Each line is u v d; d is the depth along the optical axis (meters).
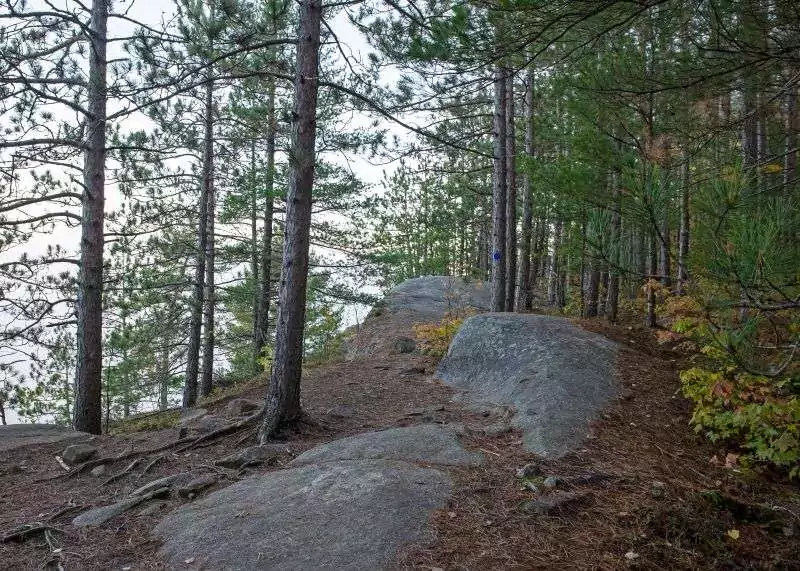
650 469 5.06
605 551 3.69
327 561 3.52
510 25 4.17
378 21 6.36
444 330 11.42
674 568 3.59
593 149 7.46
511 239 13.68
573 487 4.59
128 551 3.92
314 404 7.91
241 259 15.64
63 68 8.33
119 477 5.56
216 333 16.48
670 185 4.11
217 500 4.60
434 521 4.00
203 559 3.66
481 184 23.17
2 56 6.97
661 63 6.16
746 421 5.41
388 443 5.62
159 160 10.95
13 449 6.83
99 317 8.93
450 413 7.20
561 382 7.09
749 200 3.21
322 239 16.17
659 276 3.80
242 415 7.61
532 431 5.88
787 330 3.35
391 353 12.30
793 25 4.60
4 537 4.18
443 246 24.56
